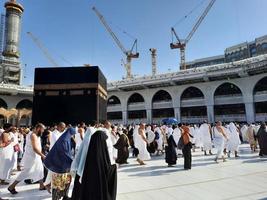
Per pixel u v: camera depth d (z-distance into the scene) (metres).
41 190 5.76
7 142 6.51
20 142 10.92
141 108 44.16
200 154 12.41
